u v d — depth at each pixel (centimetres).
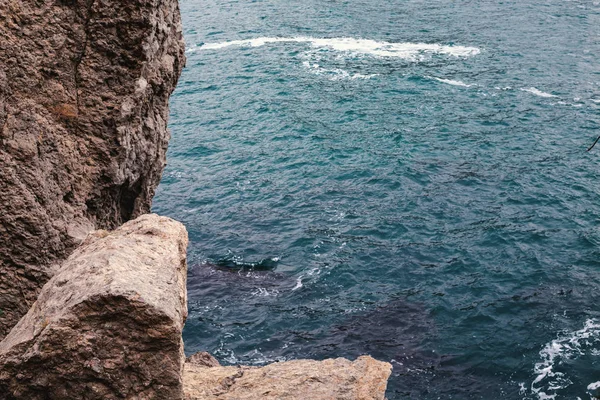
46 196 1178
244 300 3144
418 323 2948
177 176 4509
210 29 8100
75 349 723
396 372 2647
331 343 2836
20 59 1201
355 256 3478
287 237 3688
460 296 3133
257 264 3438
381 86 6038
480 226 3731
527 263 3366
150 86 1400
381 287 3225
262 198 4166
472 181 4250
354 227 3769
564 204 3931
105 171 1287
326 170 4497
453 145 4800
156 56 1414
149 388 738
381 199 4081
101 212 1336
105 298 725
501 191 4112
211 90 6131
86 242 934
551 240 3556
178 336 736
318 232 3722
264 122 5359
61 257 1186
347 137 5000
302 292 3197
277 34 7756
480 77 6112
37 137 1195
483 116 5284
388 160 4581
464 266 3366
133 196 1498
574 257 3400
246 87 6169
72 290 770
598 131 4916
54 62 1228
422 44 7162
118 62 1275
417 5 8812
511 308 3020
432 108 5488
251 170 4553
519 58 6538
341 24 8050
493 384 2570
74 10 1238
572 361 2655
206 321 2989
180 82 6362
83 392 731
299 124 5256
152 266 835
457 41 7188
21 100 1200
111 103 1277
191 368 1091
